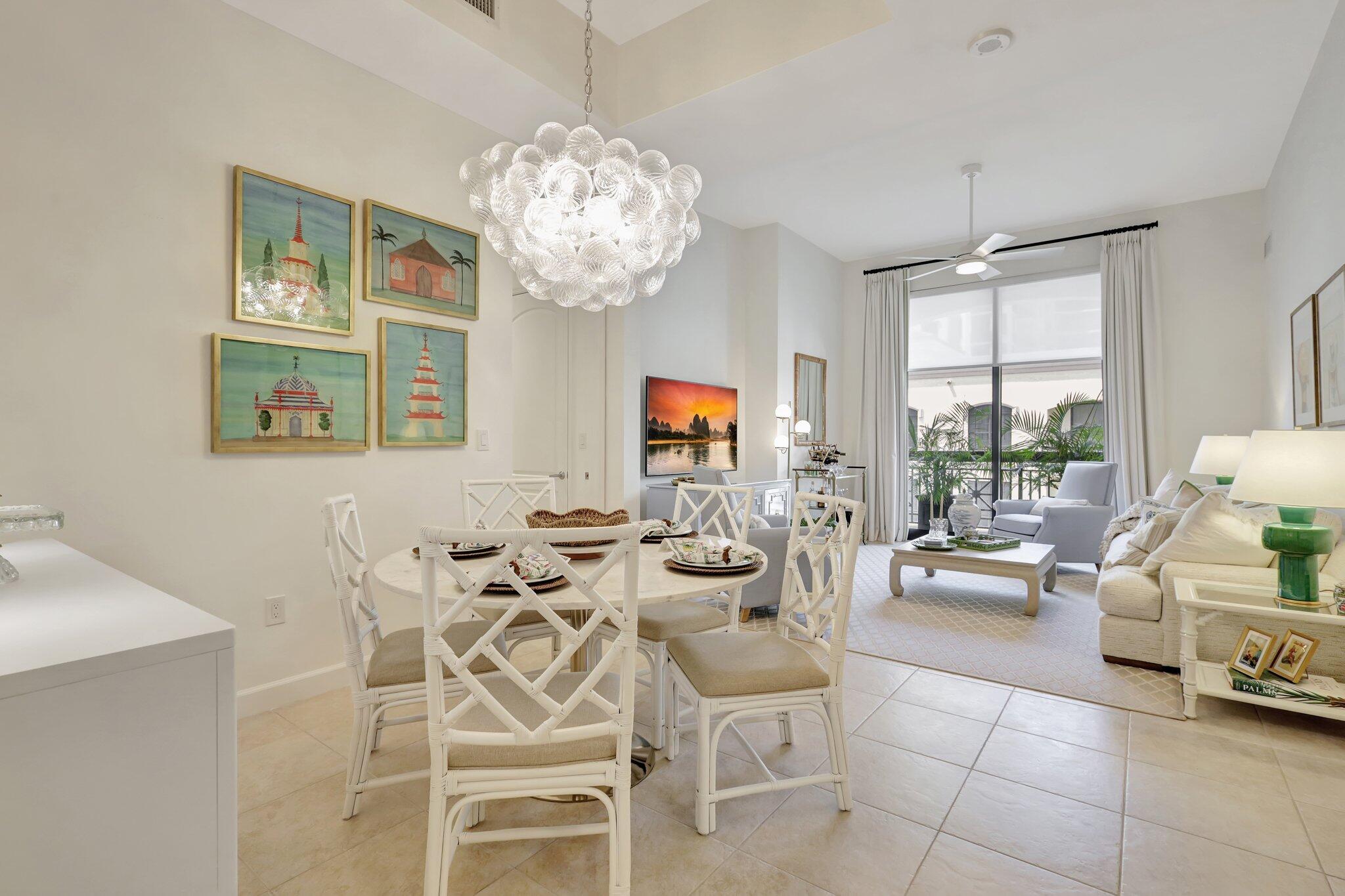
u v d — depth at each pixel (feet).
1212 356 17.83
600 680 5.50
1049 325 20.84
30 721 2.72
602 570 4.31
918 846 5.59
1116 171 16.33
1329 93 10.67
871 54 9.39
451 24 8.68
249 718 8.16
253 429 8.24
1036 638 11.48
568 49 10.51
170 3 7.57
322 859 5.41
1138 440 18.42
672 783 6.68
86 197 6.97
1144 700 8.71
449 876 5.10
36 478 6.66
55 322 6.77
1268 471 7.70
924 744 7.50
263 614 8.41
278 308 8.45
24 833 2.72
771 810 6.15
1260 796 6.34
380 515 9.72
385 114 9.77
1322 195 11.21
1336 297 10.25
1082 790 6.49
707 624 7.66
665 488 16.24
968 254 15.61
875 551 20.92
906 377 22.52
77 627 3.37
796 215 19.42
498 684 5.48
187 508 7.74
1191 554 9.66
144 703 3.04
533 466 16.65
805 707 6.07
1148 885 5.08
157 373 7.48
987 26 8.77
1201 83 12.36
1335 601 7.75
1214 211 17.89
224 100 8.02
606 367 16.06
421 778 5.94
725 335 19.86
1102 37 9.01
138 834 3.02
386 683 5.98
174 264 7.61
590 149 7.48
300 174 8.75
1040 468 21.18
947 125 14.06
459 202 10.81
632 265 7.79
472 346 10.99
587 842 5.68
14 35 6.52
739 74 10.11
